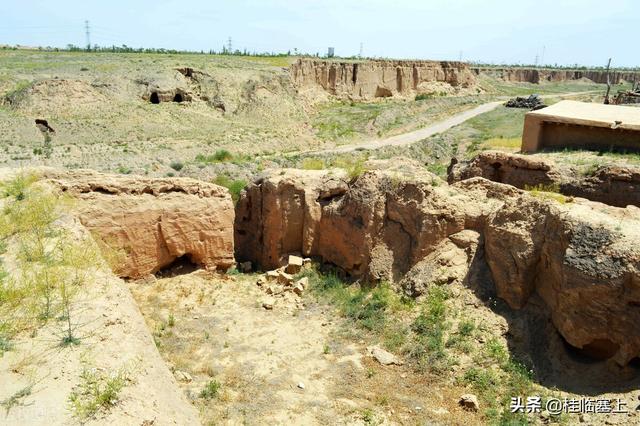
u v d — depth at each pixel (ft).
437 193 56.13
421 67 308.40
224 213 63.31
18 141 131.64
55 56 238.07
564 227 43.88
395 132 200.75
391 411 40.19
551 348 43.78
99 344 28.86
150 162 128.57
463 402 40.73
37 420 22.93
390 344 48.73
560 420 37.35
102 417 23.65
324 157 148.05
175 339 49.70
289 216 65.00
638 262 38.93
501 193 55.83
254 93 213.87
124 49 316.81
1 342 27.50
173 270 62.18
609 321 39.88
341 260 61.77
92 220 54.13
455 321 49.21
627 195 59.72
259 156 153.38
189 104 195.31
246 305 57.57
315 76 271.49
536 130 79.97
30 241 39.06
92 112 161.48
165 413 26.61
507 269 48.67
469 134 171.83
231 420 38.19
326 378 44.32
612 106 85.81
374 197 59.16
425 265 54.39
